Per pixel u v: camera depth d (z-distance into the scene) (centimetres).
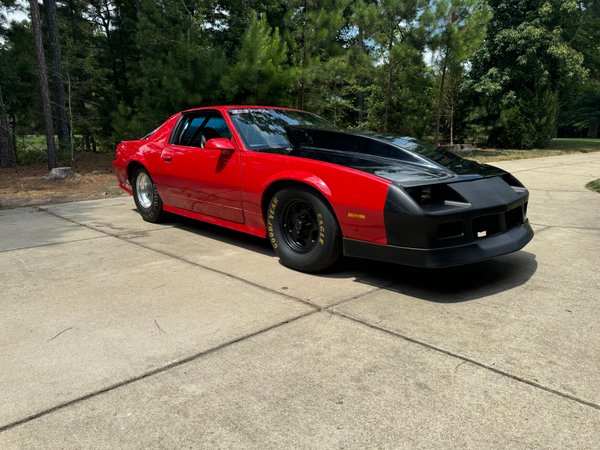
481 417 191
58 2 1784
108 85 1606
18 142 1567
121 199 751
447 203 312
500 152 1930
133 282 352
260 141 424
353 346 252
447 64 1598
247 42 1195
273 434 182
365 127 1844
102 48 1850
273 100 1249
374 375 223
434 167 342
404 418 191
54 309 301
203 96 1252
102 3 1808
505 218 342
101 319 286
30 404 201
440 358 239
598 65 2481
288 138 423
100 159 1590
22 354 244
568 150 2089
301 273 373
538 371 226
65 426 187
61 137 1560
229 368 230
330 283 349
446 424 187
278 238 385
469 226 311
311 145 397
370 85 1930
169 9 1315
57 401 203
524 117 2130
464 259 304
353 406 199
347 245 335
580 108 4366
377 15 1439
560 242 463
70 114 1448
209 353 245
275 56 1228
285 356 241
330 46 1361
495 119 2209
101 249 444
